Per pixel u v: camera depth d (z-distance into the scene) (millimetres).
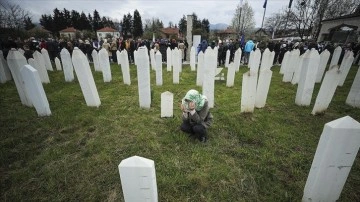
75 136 3559
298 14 29688
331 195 2031
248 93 4293
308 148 3244
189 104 3145
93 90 4672
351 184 2525
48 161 2912
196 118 3148
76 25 70562
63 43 12961
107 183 2543
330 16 28562
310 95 4914
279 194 2361
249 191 2424
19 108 4809
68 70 7477
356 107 4977
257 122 4121
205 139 3449
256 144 3391
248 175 2680
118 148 3223
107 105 4973
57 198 2336
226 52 11688
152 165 1504
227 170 2736
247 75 4129
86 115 4301
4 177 2643
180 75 8805
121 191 2424
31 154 3082
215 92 6309
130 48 12680
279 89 6605
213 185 2508
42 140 3457
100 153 3070
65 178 2604
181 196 2357
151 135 3562
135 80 7809
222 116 4383
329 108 4965
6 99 5535
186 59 14141
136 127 3855
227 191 2410
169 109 4215
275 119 4270
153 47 13125
